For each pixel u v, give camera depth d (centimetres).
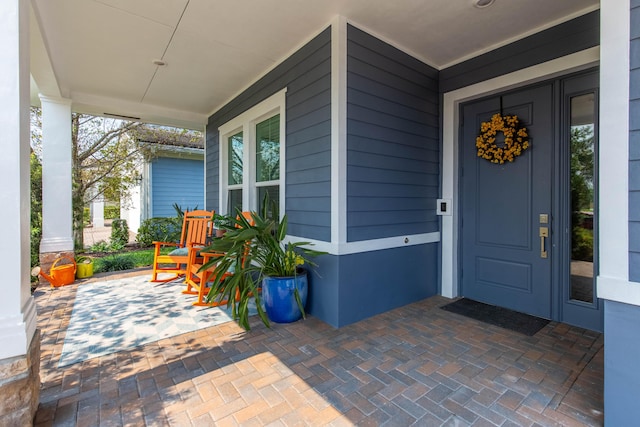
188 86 454
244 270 290
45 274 433
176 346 259
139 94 488
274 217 363
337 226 290
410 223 355
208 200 617
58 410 181
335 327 294
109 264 535
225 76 419
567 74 294
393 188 335
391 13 280
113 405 186
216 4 267
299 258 313
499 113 342
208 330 291
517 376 214
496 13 277
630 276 154
